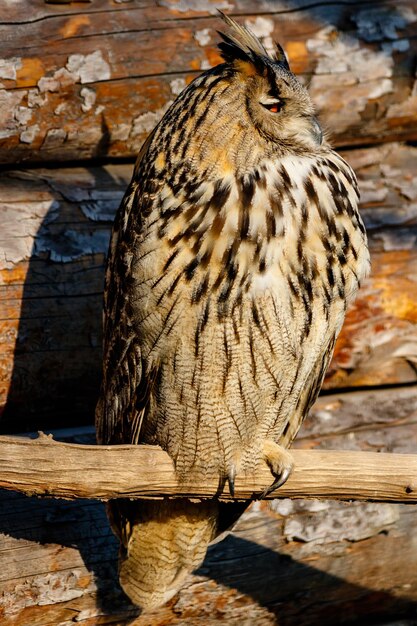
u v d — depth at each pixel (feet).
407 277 28.14
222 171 21.58
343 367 27.89
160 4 26.71
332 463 21.53
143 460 20.85
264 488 22.39
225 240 21.35
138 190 22.47
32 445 20.02
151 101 26.61
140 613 26.03
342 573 27.53
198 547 24.97
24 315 25.30
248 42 22.72
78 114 26.11
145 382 22.68
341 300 22.82
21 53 25.48
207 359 22.06
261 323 21.89
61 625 25.43
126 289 22.22
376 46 28.48
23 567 24.93
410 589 28.30
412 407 28.27
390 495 21.44
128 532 24.56
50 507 25.38
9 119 25.55
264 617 27.20
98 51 26.05
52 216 25.81
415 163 29.25
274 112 22.07
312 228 21.95
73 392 26.08
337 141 28.78
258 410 22.85
